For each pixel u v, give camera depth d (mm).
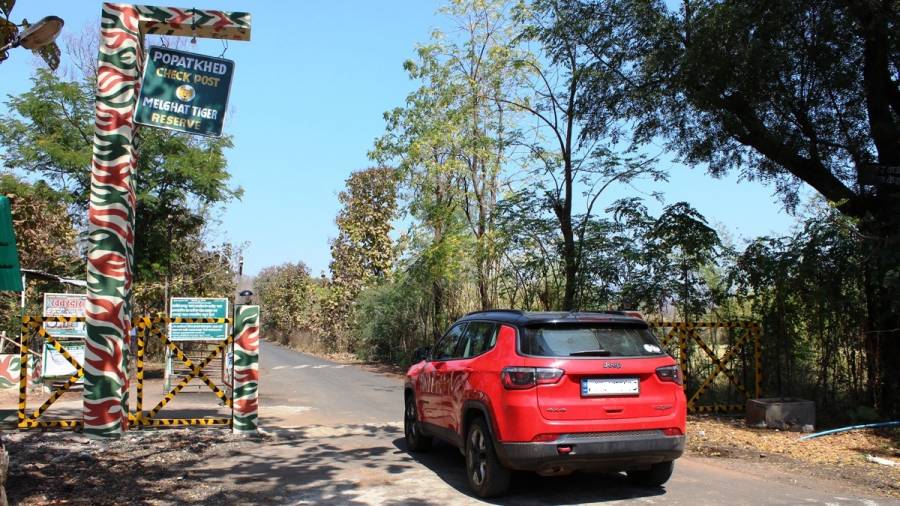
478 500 6547
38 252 22125
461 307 22906
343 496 6691
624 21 13539
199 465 8109
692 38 12172
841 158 13586
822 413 11609
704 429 10586
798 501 6469
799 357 12086
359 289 33281
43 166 19312
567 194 15203
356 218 33500
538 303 16516
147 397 15742
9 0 5770
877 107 12062
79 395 15453
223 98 9617
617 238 14039
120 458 8375
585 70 14391
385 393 16672
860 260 10578
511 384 6152
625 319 6699
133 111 9531
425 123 21297
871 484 7211
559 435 5996
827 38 11844
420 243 23312
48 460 8156
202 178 19938
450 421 7457
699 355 13352
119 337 9438
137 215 20516
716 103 12531
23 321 10148
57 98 19203
